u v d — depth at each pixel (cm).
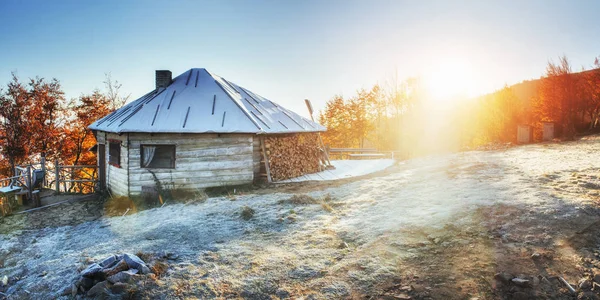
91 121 2336
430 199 685
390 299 336
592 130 1972
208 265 447
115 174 1261
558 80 2042
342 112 3506
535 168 909
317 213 682
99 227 811
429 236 471
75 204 1147
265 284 387
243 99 1482
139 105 1313
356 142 3650
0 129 2050
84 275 399
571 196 575
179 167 1170
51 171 1526
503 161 1145
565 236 419
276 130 1317
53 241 721
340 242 497
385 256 428
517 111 2219
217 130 1167
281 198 878
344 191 924
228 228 629
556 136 1931
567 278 338
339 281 379
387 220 574
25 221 945
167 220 761
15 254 657
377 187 924
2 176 2198
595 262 357
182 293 374
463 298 324
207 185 1191
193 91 1395
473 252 408
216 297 365
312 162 1484
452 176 938
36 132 2141
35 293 400
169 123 1177
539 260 372
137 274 406
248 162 1223
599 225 438
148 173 1165
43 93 2170
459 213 551
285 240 532
